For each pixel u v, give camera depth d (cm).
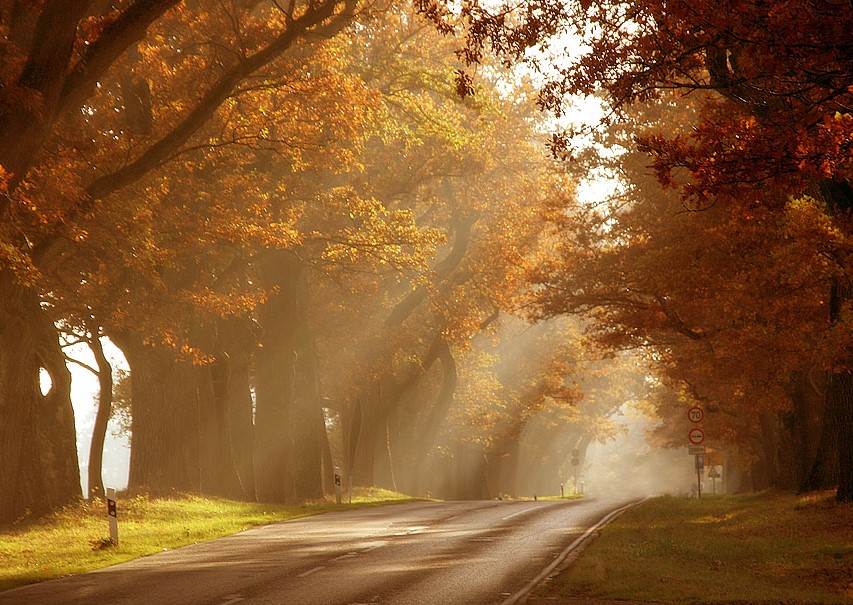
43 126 3825
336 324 9862
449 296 9856
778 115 2616
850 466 4878
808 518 4591
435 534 4459
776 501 6166
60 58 3841
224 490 7231
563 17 3081
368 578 2880
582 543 3988
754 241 5031
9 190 3803
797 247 3712
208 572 3041
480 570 3070
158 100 5419
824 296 4984
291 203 6838
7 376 4919
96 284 5700
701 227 5312
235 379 7969
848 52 2381
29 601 2475
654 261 5594
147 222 4859
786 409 6969
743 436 10412
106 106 5562
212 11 5225
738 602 2381
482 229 10188
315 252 7462
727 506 6600
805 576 3027
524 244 9856
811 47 2402
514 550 3706
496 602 2405
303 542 4075
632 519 5425
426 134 6850
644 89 3077
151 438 6700
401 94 6675
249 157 5962
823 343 3822
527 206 9500
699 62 3047
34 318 5222
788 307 5084
